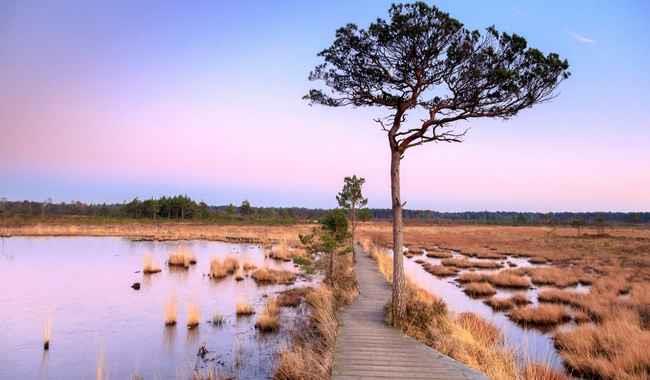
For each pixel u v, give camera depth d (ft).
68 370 31.83
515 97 32.04
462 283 77.41
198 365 32.73
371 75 33.14
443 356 25.93
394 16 28.86
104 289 62.80
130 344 37.93
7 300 54.80
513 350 34.12
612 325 39.99
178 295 59.21
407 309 35.04
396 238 34.24
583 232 234.99
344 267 68.74
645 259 109.09
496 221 406.21
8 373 31.14
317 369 24.98
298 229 195.42
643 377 29.53
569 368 33.99
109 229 176.04
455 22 29.07
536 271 88.99
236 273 74.64
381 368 23.72
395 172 34.32
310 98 36.45
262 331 41.68
